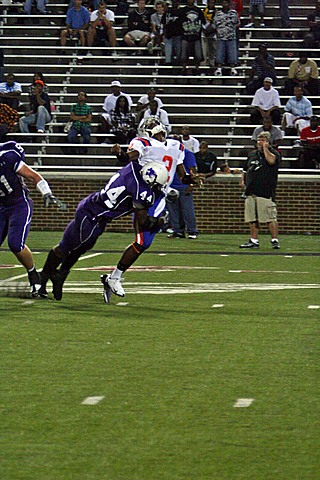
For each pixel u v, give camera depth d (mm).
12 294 28875
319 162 59531
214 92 66688
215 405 16391
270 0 75562
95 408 16188
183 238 53062
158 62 69312
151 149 27484
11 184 27312
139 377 18422
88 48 69938
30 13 73875
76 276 34469
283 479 12820
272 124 61594
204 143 55875
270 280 34031
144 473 13023
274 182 47094
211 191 57062
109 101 63125
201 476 12914
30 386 17672
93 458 13625
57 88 67375
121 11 73625
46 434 14734
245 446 14188
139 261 40562
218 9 71688
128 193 27141
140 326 24016
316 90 65688
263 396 17016
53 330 23344
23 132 62969
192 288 31438
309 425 15250
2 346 21359
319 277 35125
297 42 71062
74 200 57719
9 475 12914
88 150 62219
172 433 14805
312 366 19500
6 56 69562
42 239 51438
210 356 20406
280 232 57125
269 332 23328
